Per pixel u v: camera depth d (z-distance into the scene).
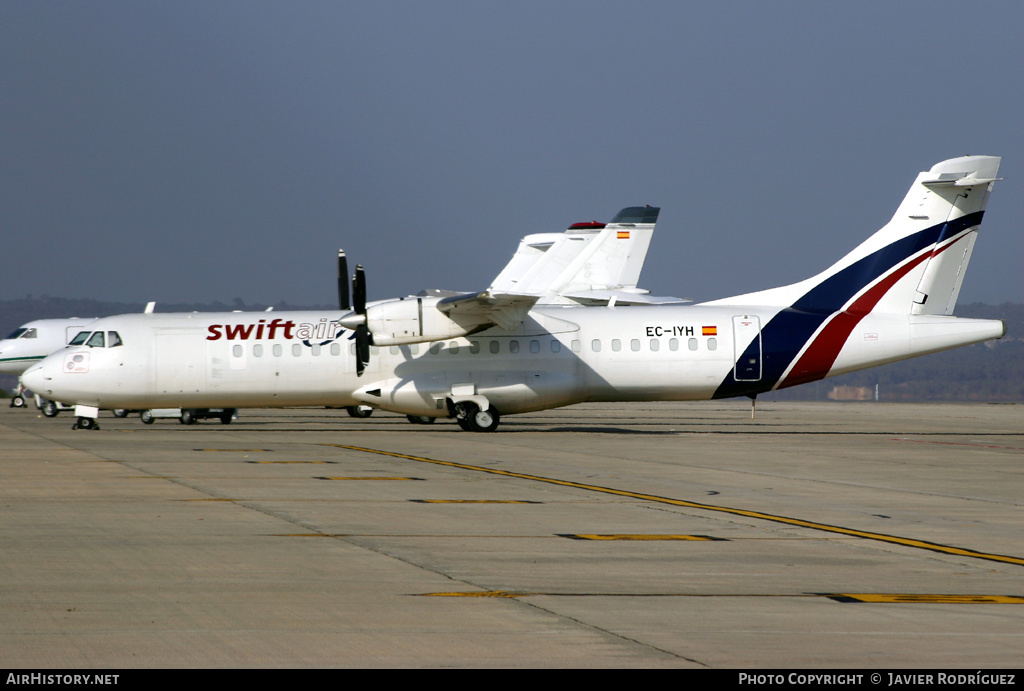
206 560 37.75
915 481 67.25
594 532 45.06
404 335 107.62
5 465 71.19
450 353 112.88
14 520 46.88
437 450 87.56
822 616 30.12
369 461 76.38
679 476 68.75
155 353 112.44
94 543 41.09
